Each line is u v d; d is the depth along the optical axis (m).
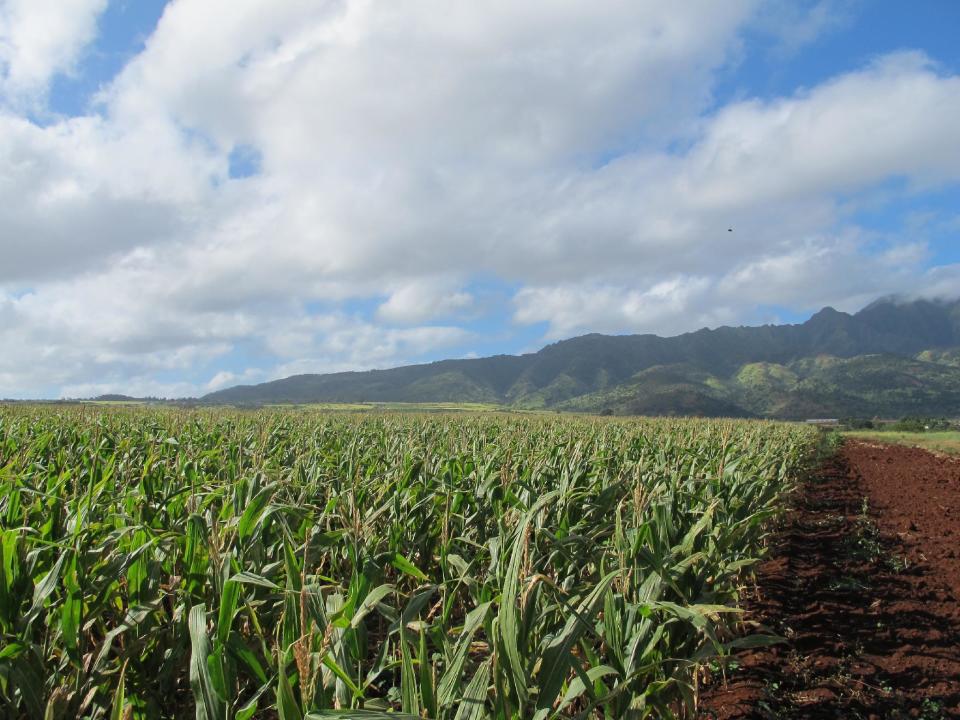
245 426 14.13
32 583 3.30
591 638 3.76
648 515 5.12
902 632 5.63
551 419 27.77
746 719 4.09
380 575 4.38
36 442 8.19
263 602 3.66
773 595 6.68
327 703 2.61
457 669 2.56
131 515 4.52
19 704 2.95
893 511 12.07
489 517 5.93
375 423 18.84
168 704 3.40
